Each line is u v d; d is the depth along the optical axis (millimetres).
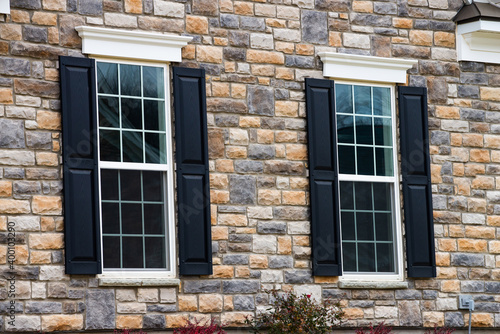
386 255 12008
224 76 11203
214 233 10875
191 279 10656
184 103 10836
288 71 11625
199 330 10297
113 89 10562
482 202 12703
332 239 11508
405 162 12125
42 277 9805
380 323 11641
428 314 12086
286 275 11250
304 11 11836
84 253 9992
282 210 11336
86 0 10453
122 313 10188
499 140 12961
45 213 9922
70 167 10055
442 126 12578
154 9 10867
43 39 10156
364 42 12195
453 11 12914
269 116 11422
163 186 10734
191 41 11047
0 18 9969
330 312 11289
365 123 12086
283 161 11430
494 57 13039
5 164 9805
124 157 10516
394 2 12477
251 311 10953
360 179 11906
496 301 12617
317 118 11633
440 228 12352
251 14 11484
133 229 10484
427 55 12625
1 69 9914
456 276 12375
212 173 10969
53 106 10133
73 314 9914
